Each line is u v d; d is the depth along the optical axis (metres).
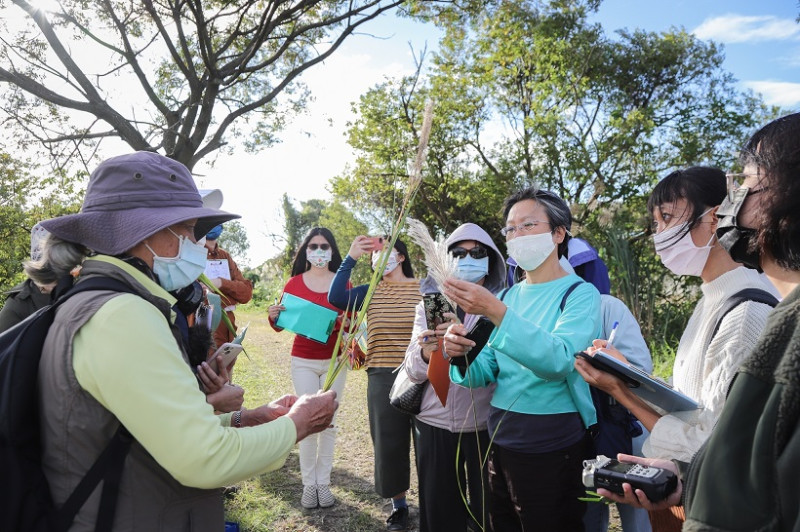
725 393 1.61
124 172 1.59
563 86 14.82
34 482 1.37
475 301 2.27
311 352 4.38
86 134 8.38
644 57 16.17
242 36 11.22
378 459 3.85
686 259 1.93
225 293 4.77
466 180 16.42
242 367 9.66
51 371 1.40
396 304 3.89
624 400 1.89
